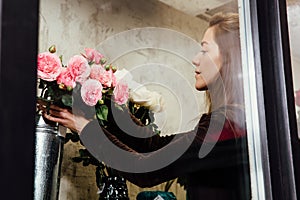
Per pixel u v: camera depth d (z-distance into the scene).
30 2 0.55
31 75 0.54
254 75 0.95
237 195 1.01
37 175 1.05
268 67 0.94
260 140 0.92
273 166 0.91
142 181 1.30
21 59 0.54
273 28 0.95
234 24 1.07
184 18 1.57
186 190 1.23
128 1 1.69
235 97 1.06
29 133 0.53
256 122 0.94
